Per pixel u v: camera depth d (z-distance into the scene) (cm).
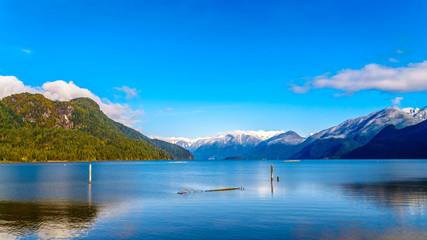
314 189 7700
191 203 5559
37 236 3412
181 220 4159
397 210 4794
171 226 3834
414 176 12188
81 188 8106
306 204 5391
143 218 4284
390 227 3759
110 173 15538
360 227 3759
